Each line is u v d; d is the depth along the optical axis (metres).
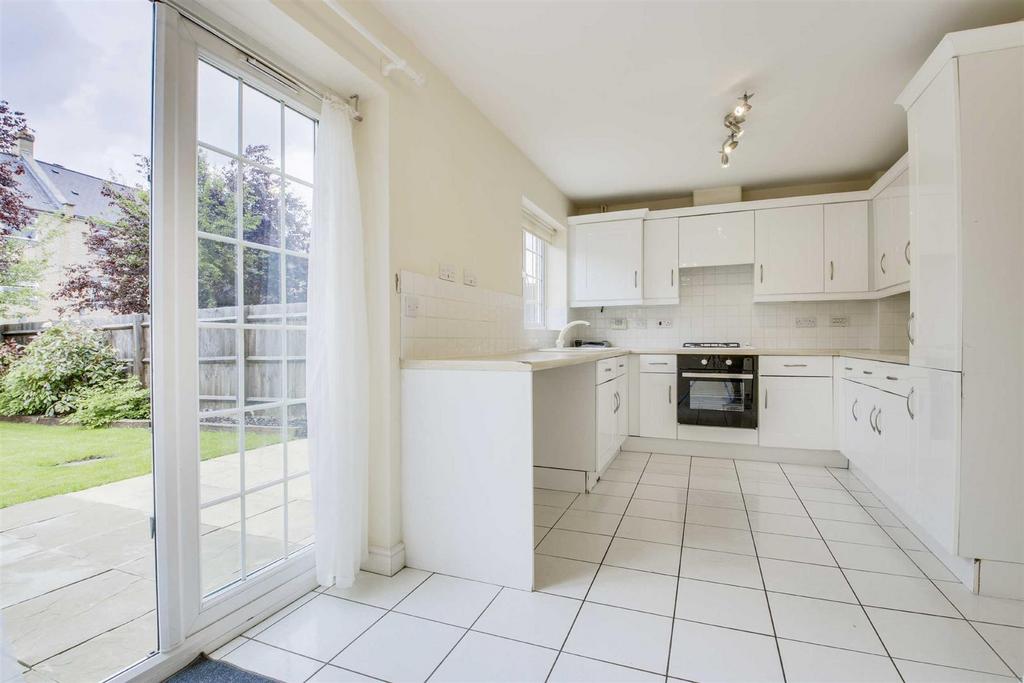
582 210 4.84
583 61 2.31
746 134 3.13
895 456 2.43
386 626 1.60
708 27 2.06
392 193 2.00
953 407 1.82
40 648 1.35
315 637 1.54
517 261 3.32
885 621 1.61
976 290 1.77
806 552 2.14
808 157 3.53
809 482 3.20
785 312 4.26
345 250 1.80
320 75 1.85
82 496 1.45
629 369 4.11
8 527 1.33
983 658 1.41
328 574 1.79
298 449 1.84
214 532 1.54
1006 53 1.73
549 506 2.76
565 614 1.66
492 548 1.89
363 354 1.87
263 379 1.70
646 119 2.92
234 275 1.60
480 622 1.62
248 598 1.60
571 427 3.03
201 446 1.50
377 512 2.00
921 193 2.07
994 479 1.75
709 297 4.49
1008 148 1.74
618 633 1.55
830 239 3.86
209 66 1.52
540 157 3.53
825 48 2.21
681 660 1.41
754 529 2.41
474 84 2.52
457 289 2.53
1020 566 1.73
